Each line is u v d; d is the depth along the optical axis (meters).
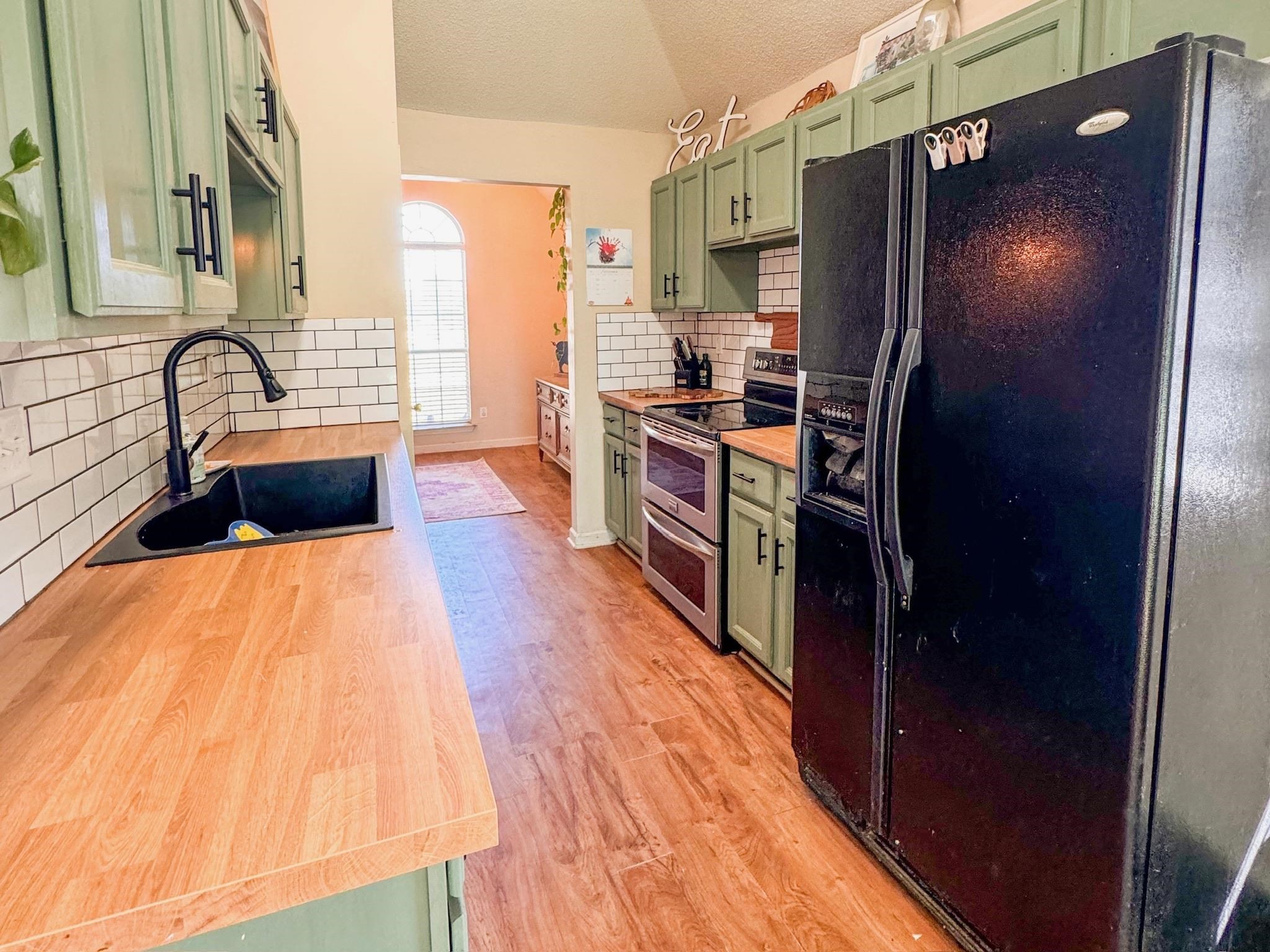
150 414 1.69
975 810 1.43
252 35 1.69
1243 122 1.04
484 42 3.27
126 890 0.54
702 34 3.23
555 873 1.76
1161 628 1.10
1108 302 1.10
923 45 2.33
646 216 4.07
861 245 1.62
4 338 0.64
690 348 4.16
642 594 3.57
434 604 1.08
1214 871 1.24
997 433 1.31
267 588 1.14
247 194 2.19
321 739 0.73
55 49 0.66
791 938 1.57
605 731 2.36
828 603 1.84
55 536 1.17
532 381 7.61
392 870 0.60
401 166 3.54
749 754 2.23
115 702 0.79
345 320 2.84
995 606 1.35
